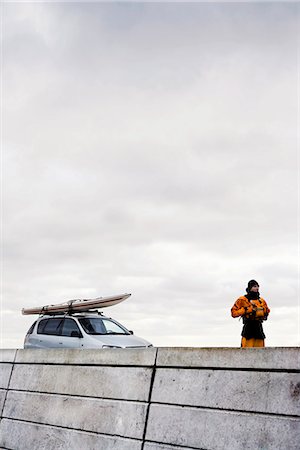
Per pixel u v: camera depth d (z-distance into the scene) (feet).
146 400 20.29
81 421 22.63
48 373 25.94
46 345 45.85
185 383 19.15
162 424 19.20
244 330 27.58
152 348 21.09
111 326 46.37
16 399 27.20
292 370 16.10
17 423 26.17
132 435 20.07
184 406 18.81
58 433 23.40
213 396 18.01
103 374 22.75
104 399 22.12
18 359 28.50
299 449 15.03
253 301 27.58
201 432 17.81
